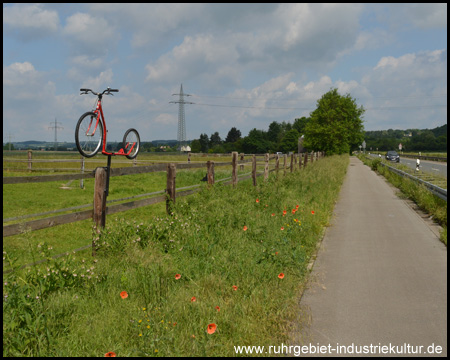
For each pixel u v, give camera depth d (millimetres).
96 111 7996
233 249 6027
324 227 9039
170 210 7730
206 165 9883
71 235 8227
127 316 3908
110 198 13562
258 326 3869
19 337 3461
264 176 14742
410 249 7164
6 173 18641
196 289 4598
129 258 5438
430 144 124875
